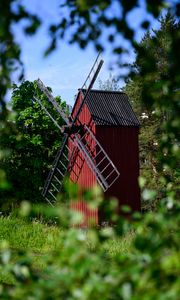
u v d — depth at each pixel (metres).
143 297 2.62
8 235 18.16
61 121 31.62
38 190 30.75
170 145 3.89
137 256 2.99
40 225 19.19
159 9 3.85
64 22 4.57
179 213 3.21
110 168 25.67
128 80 4.33
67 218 2.89
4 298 2.87
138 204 26.08
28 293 2.85
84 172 26.06
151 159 37.19
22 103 31.27
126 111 26.75
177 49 3.63
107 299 2.74
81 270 2.80
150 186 34.94
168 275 2.76
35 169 30.75
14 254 3.20
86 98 26.20
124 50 4.26
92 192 2.90
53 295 2.85
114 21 4.02
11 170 29.89
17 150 30.38
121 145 26.06
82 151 25.58
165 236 3.11
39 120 31.16
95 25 4.44
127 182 26.00
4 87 4.28
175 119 3.77
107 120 25.81
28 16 3.84
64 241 3.02
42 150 31.09
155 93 3.84
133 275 2.76
